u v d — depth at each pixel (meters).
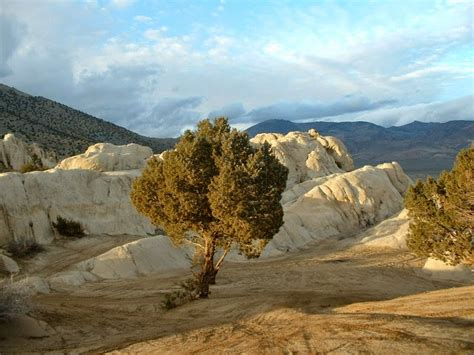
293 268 42.12
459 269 37.06
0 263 38.81
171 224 25.58
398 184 73.50
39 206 50.38
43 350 15.88
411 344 10.88
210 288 32.12
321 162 85.81
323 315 16.22
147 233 57.00
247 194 23.11
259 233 23.75
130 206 58.38
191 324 18.72
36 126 151.62
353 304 18.78
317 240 57.56
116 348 15.30
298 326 14.56
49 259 43.75
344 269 40.12
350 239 55.31
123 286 34.16
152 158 26.78
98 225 54.16
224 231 24.38
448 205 28.38
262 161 23.58
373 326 12.95
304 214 61.09
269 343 13.05
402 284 34.59
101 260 39.78
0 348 15.85
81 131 176.75
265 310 19.00
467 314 13.44
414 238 30.42
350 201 63.84
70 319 21.00
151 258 42.53
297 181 81.81
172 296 25.25
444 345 10.57
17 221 46.88
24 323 18.19
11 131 135.50
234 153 24.45
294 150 86.94
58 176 54.75
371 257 46.00
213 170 24.58
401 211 59.66
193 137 25.77
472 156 27.72
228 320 18.42
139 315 22.92
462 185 27.61
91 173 59.19
